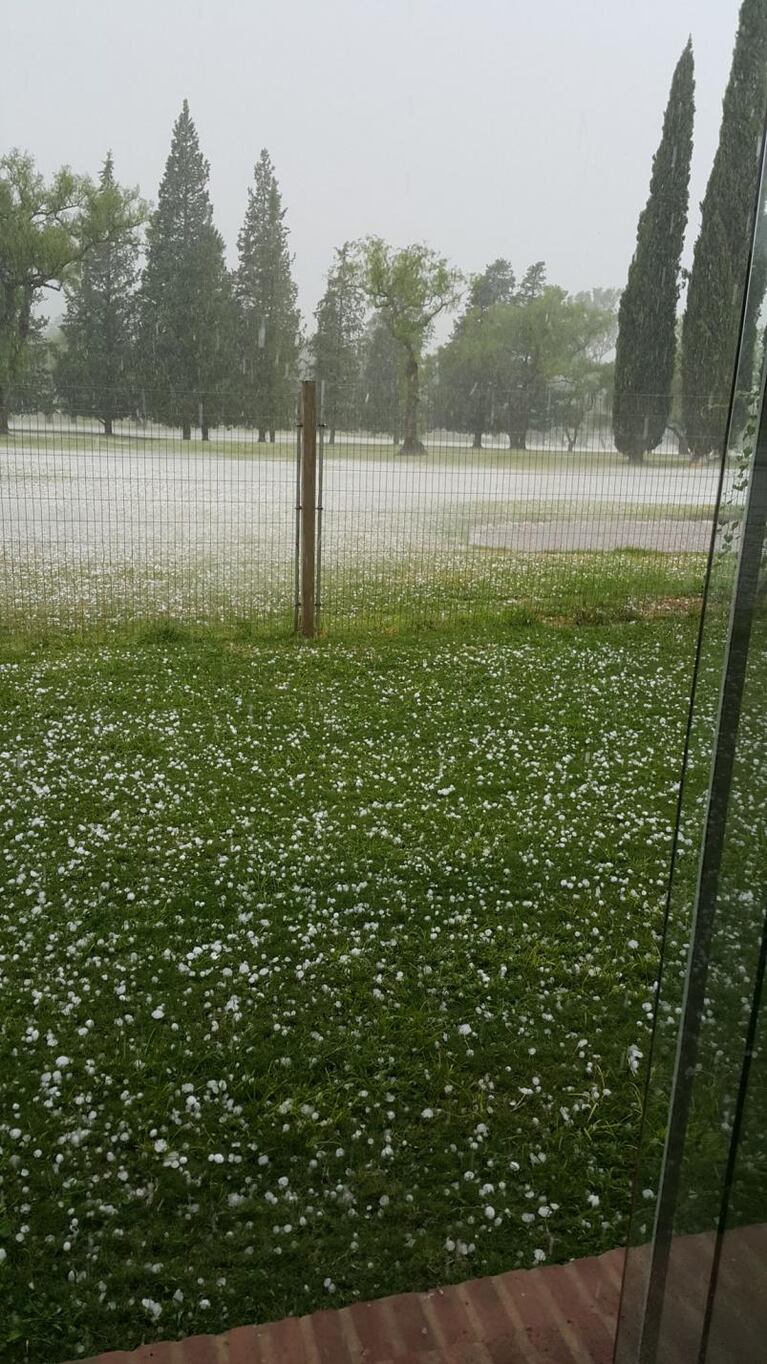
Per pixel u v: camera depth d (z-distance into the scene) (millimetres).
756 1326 946
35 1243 2059
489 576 10641
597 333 22734
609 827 4457
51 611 8805
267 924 3455
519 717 6090
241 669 7016
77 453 10984
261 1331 1848
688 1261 1095
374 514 11445
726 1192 1005
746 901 967
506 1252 2080
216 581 10375
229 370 22609
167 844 4133
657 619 9195
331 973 3170
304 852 4082
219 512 11422
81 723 5688
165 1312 1904
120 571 10859
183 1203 2209
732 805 1001
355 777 5020
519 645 8031
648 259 19188
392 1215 2182
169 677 6727
